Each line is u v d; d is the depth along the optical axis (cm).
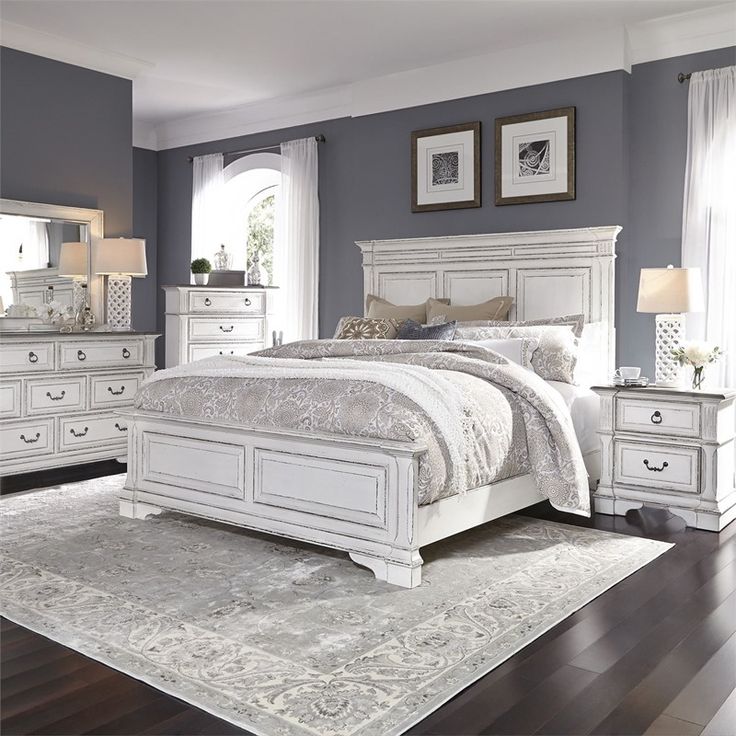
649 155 495
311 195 638
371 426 303
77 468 520
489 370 358
